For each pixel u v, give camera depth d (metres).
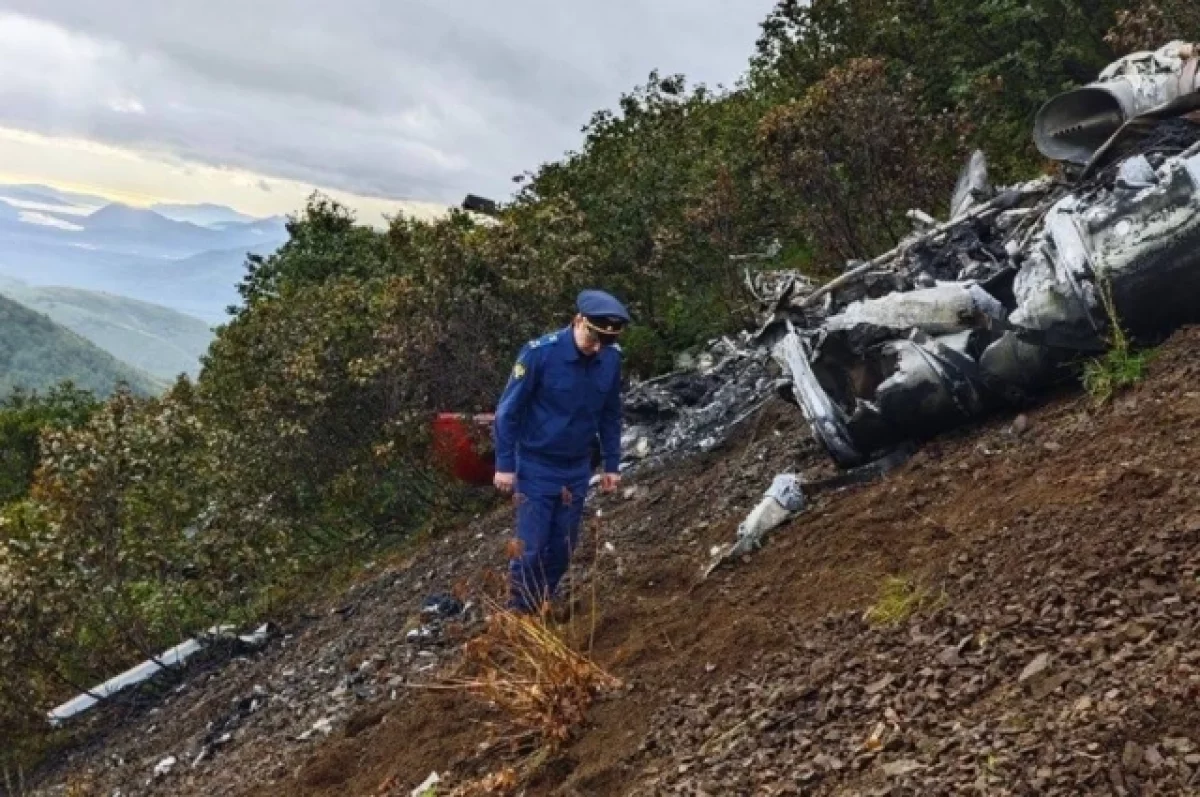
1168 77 5.00
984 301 4.68
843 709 3.01
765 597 4.20
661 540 6.23
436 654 6.27
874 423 4.83
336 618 8.85
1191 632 2.55
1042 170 8.30
